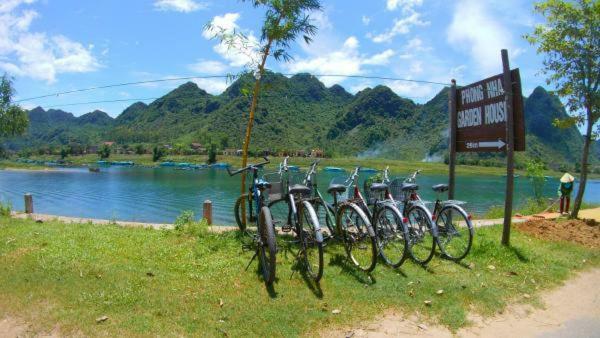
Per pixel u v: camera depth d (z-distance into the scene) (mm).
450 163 8609
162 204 31594
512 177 7289
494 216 13008
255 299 4773
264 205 5996
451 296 5141
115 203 32188
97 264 5578
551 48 10164
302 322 4312
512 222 9859
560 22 10062
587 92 9984
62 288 4820
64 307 4406
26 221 9125
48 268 5375
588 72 9922
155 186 47594
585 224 9586
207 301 4688
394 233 6129
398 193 7043
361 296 4969
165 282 5152
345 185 6926
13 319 4188
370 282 5430
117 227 8391
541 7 10211
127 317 4242
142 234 7496
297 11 7691
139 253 6234
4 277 5102
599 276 6258
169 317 4301
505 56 7129
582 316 4945
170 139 170375
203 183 51938
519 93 7023
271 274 4992
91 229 7938
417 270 6031
